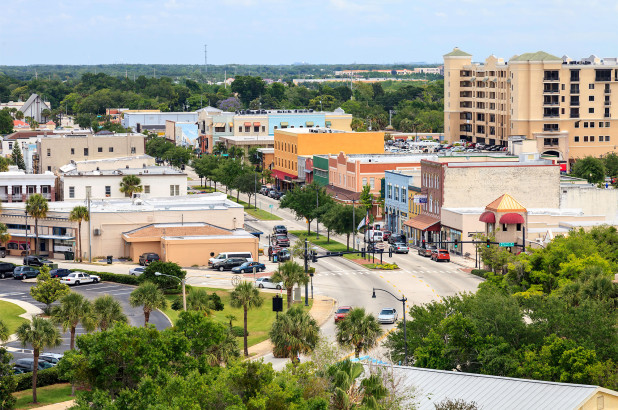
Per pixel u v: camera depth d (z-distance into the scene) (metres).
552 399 76.69
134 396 85.25
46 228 199.50
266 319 145.25
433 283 165.38
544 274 141.00
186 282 169.88
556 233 175.88
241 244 190.50
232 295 126.12
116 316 120.44
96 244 196.25
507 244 147.00
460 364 101.31
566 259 143.50
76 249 196.00
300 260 187.62
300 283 146.50
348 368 82.56
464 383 82.56
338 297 156.62
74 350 97.94
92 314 119.38
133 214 197.88
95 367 92.75
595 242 156.62
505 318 103.56
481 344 101.31
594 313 104.44
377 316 140.62
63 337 135.00
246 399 81.44
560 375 95.00
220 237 191.62
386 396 79.00
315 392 80.38
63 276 171.00
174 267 163.75
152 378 91.31
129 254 196.50
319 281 169.62
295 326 111.38
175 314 147.38
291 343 110.81
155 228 194.12
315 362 90.81
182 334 96.44
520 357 98.94
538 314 105.75
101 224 196.50
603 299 119.12
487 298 110.06
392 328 133.50
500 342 101.19
